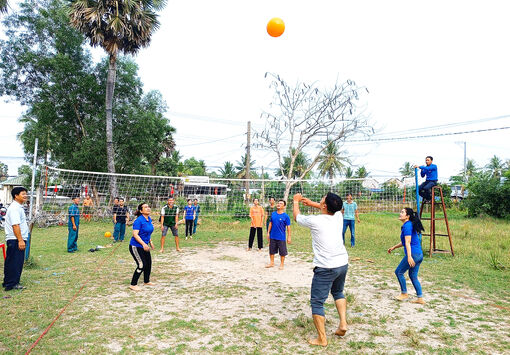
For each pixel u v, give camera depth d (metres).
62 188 14.34
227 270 6.75
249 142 20.56
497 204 17.12
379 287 5.52
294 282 5.82
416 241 4.74
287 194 16.77
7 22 16.61
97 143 17.58
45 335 3.49
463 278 6.03
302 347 3.29
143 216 5.42
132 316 4.09
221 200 16.50
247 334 3.59
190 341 3.40
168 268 6.90
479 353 3.17
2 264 7.12
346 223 9.47
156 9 15.93
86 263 7.20
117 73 18.83
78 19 14.35
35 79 17.59
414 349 3.24
